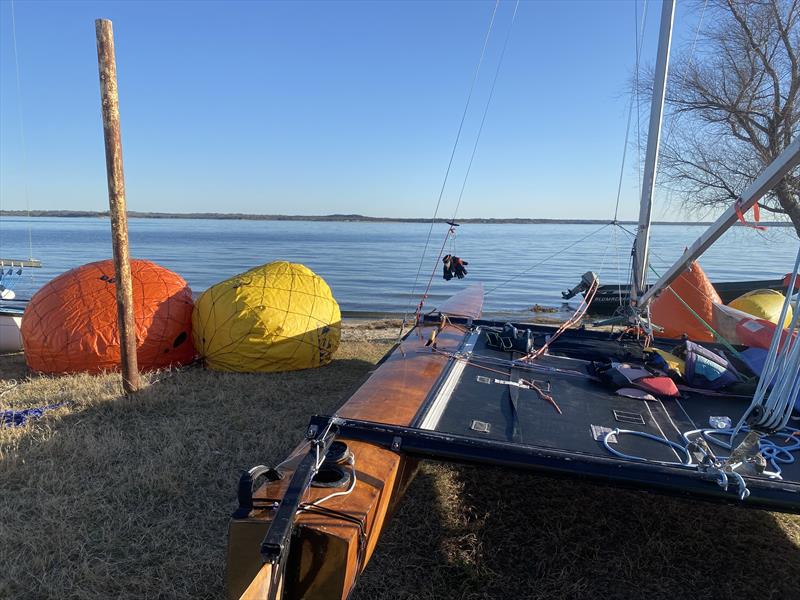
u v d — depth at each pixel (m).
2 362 7.49
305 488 2.12
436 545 3.29
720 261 38.59
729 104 14.38
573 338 5.42
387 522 2.60
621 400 3.63
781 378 2.26
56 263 33.97
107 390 5.60
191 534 3.25
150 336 6.49
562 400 3.57
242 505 2.12
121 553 3.04
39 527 3.20
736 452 2.43
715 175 14.90
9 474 3.82
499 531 3.48
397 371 3.90
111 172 5.14
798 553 3.41
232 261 38.12
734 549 3.41
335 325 7.25
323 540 2.03
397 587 2.90
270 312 6.68
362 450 2.67
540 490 4.00
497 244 65.94
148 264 7.17
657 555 3.31
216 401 5.59
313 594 2.04
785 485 2.41
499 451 2.63
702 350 4.07
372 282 26.91
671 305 7.04
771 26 13.44
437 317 5.90
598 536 3.46
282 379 6.46
